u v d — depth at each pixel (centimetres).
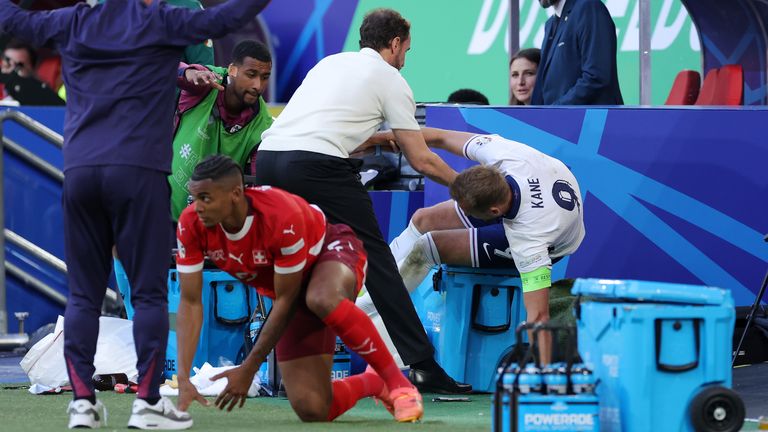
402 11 3678
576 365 1417
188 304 1577
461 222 2194
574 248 2048
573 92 2548
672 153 2458
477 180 1911
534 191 1966
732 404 1405
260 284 1630
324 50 3722
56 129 3030
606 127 2444
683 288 1427
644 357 1389
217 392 2078
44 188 3031
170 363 2270
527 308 1972
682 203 2466
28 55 3244
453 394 2133
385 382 1697
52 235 3039
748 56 2694
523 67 2869
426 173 2039
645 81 2627
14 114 2983
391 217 2581
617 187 2456
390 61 2080
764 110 2472
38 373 2127
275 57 3744
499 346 2162
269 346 1569
